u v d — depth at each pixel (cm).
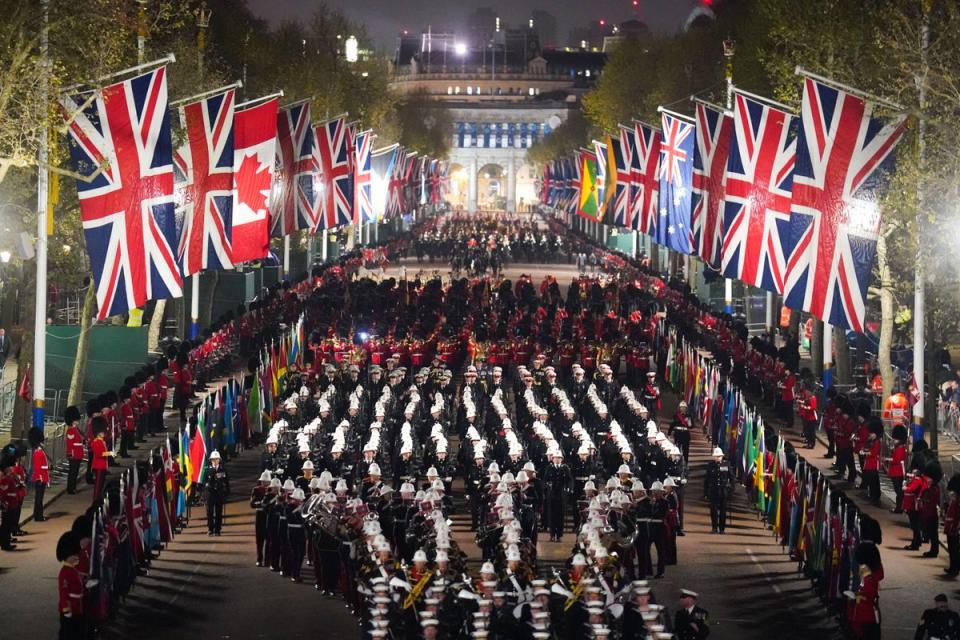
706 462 5712
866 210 4562
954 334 7206
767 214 5484
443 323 8325
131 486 3959
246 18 10388
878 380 6575
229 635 3444
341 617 3616
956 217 4769
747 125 5503
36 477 4512
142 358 6456
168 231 4572
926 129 4825
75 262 6650
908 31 5047
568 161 16950
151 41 7150
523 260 16425
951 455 5719
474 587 3083
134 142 4494
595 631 2917
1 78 4603
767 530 4641
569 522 4753
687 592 3045
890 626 3522
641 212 8662
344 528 3712
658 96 12006
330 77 12175
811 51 6356
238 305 9062
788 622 3600
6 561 4009
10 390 6600
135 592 3834
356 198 9781
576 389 6331
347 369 6488
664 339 7806
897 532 4525
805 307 4706
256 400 6016
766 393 6981
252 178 6109
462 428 5594
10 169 5322
